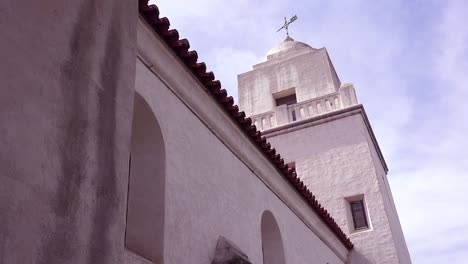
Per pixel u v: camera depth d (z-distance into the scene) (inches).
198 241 248.5
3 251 90.7
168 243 220.1
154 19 249.0
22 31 112.7
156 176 237.1
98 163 125.3
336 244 561.6
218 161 306.7
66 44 126.6
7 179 96.3
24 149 102.9
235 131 337.4
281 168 401.7
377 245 625.3
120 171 133.6
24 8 115.3
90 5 142.3
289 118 799.1
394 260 608.4
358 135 729.0
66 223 108.1
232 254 257.9
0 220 92.0
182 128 270.2
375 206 659.4
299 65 911.0
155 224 222.7
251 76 951.0
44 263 99.2
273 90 901.2
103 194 123.8
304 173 729.0
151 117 245.1
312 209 477.7
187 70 280.7
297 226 440.5
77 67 128.3
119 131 138.6
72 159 116.3
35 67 113.2
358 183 687.1
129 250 209.6
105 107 135.4
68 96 121.5
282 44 1027.9
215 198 285.3
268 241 392.5
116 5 157.2
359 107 749.3
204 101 299.6
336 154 725.9
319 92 850.1
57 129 114.3
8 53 106.7
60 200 108.4
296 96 869.2
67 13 130.7
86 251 111.8
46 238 101.6
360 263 618.8
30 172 102.5
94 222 117.3
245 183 343.6
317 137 754.8
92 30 139.8
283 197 420.2
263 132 794.8
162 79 262.7
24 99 107.1
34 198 101.5
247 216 327.0
